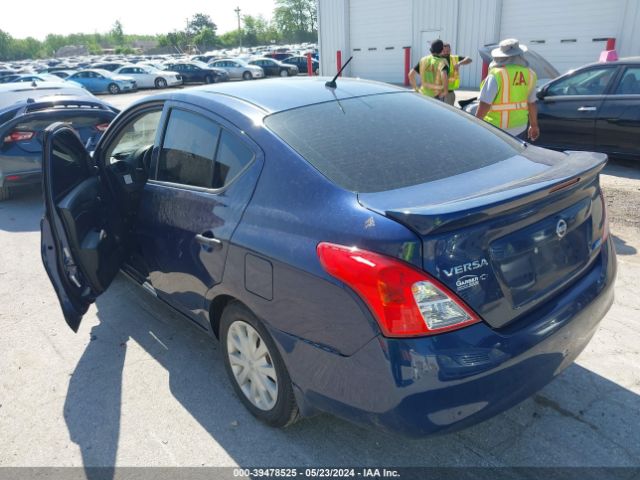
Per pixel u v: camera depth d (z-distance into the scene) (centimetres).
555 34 1684
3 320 386
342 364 200
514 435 252
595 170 226
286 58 3597
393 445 250
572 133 750
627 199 591
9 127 654
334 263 194
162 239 300
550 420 260
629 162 759
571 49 1662
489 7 1795
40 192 757
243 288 238
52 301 414
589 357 306
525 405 270
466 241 186
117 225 335
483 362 186
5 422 277
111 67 3189
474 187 217
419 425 188
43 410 285
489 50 885
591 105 720
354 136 250
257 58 3303
